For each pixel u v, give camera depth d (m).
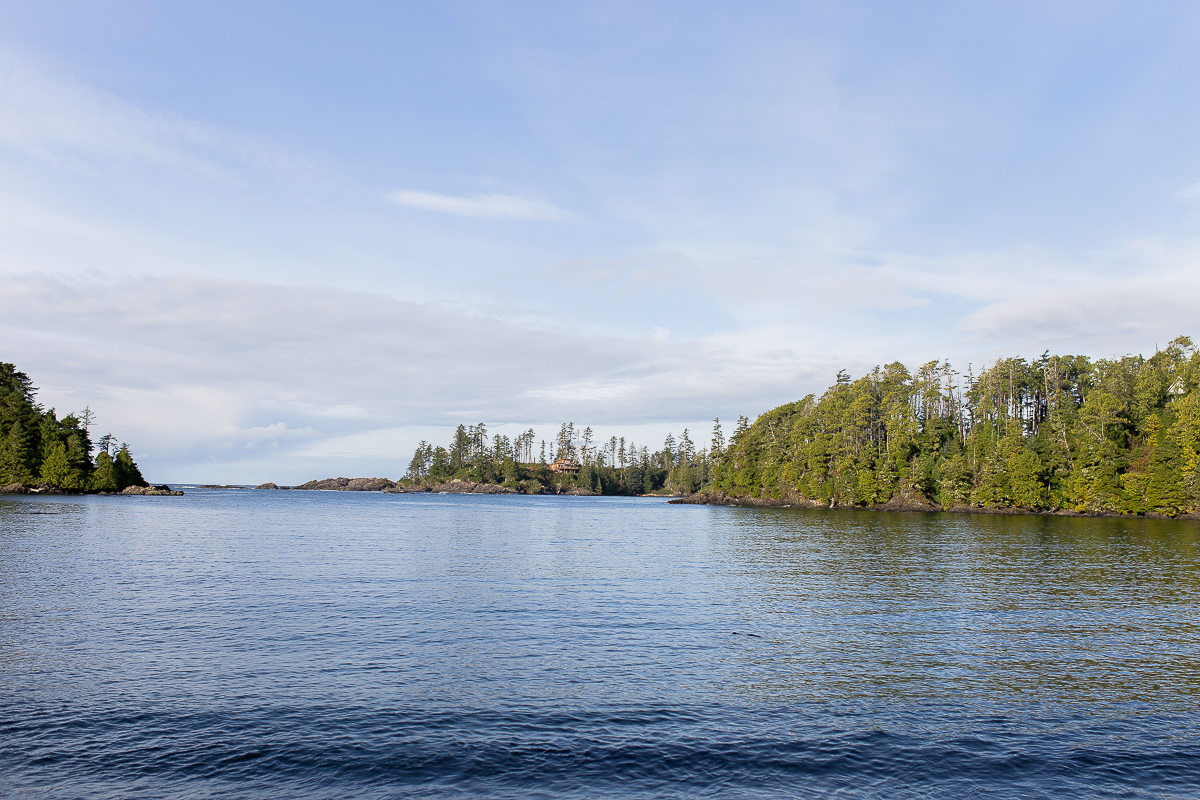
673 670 20.91
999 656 23.36
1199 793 13.84
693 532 78.69
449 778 13.70
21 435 143.75
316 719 16.47
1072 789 13.90
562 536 70.56
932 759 15.06
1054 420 126.38
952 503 125.81
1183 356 133.75
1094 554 54.94
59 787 13.09
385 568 41.81
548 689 18.86
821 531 80.81
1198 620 29.59
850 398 151.88
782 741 15.77
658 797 13.15
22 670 19.78
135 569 39.41
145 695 17.91
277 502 158.00
